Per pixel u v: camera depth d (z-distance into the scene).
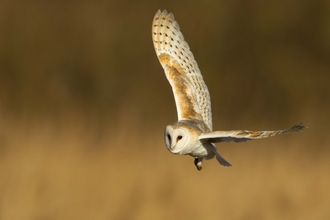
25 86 19.00
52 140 11.32
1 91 18.61
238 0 22.53
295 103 19.86
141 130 12.91
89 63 20.70
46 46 21.20
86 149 11.12
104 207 9.44
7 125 12.23
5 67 20.22
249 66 21.52
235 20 22.38
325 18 22.02
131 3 22.27
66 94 18.72
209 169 10.68
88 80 20.20
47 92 18.75
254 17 22.36
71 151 10.86
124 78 20.11
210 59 21.58
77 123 12.59
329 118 17.91
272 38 22.03
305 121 18.41
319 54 21.69
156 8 22.36
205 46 21.86
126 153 11.07
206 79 21.02
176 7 22.41
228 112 18.81
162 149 11.40
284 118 19.28
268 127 17.02
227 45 21.94
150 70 20.42
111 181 9.91
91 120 13.16
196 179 10.26
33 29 21.52
